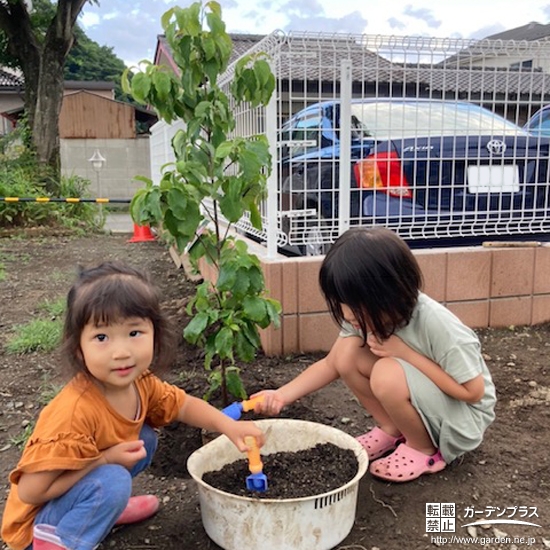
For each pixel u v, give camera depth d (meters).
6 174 10.02
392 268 2.00
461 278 3.76
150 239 8.77
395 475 2.21
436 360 2.16
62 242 8.66
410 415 2.16
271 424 2.29
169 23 2.39
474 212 3.86
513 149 3.91
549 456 2.41
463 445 2.25
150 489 2.24
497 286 3.83
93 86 27.31
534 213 4.00
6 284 5.66
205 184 2.36
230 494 1.80
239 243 2.46
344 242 2.05
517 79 3.83
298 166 3.52
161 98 2.39
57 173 11.02
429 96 3.71
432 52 3.57
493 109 3.88
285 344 3.44
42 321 4.24
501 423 2.70
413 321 2.15
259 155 2.32
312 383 2.41
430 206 3.79
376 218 3.70
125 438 1.79
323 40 3.35
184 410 2.03
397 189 3.71
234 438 2.02
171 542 1.94
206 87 2.48
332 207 3.62
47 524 1.67
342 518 1.86
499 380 3.14
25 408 2.95
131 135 18.83
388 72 3.57
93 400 1.69
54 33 10.75
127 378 1.67
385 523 2.01
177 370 3.28
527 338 3.74
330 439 2.25
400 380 2.13
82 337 1.65
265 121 3.37
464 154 3.81
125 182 18.80
